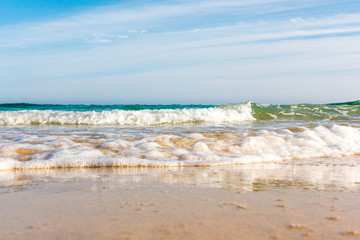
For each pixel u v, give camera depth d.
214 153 5.91
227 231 2.16
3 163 4.82
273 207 2.75
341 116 14.25
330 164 5.30
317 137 7.44
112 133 8.14
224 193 3.27
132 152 5.72
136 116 12.48
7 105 22.23
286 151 6.22
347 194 3.24
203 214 2.54
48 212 2.61
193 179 4.02
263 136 7.01
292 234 2.11
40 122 12.15
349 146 6.85
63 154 5.38
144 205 2.81
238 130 8.84
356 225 2.29
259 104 16.64
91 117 12.34
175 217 2.46
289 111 15.31
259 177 4.16
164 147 6.17
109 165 5.02
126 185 3.66
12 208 2.74
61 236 2.09
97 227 2.24
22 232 2.16
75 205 2.82
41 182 3.85
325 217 2.48
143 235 2.09
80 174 4.39
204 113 13.18
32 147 5.80
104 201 2.95
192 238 2.04
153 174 4.38
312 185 3.67
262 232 2.15
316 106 16.95
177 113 13.20
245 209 2.69
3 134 7.52
